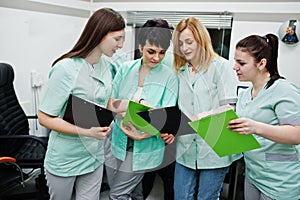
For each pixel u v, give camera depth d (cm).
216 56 102
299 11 227
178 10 260
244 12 242
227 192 219
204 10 253
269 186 127
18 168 177
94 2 284
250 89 136
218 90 96
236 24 246
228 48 251
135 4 272
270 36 121
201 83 91
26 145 220
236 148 106
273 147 121
